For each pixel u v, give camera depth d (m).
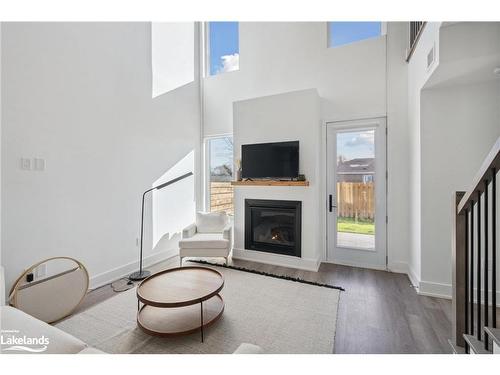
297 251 3.46
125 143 3.23
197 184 4.62
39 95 2.36
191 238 3.52
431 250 2.61
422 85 2.53
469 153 2.48
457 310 1.55
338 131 3.62
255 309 2.31
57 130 2.50
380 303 2.44
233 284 2.86
